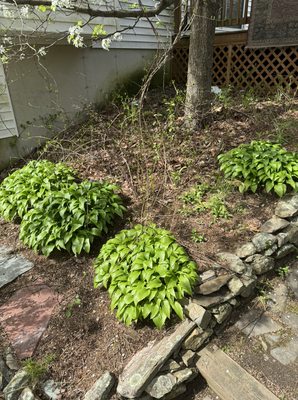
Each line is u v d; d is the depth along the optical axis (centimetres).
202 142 371
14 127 431
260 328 212
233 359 192
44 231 268
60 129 486
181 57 614
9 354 202
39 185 319
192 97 395
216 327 206
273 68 511
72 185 302
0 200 328
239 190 290
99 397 172
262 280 241
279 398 170
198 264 227
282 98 459
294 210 261
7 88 412
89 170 366
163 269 203
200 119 390
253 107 429
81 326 214
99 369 189
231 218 270
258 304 228
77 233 263
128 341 197
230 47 546
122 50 562
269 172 282
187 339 189
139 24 564
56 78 473
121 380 177
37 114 458
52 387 185
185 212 279
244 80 549
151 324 201
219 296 205
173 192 307
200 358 190
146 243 227
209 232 258
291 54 491
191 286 202
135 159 364
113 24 505
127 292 201
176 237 254
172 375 178
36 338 211
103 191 297
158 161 343
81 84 511
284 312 223
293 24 461
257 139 360
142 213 284
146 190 303
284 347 199
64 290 245
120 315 200
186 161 341
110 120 454
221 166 310
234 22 524
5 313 232
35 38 405
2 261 284
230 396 171
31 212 285
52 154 418
